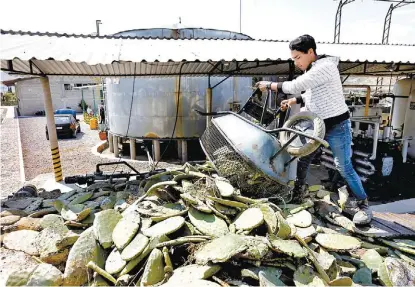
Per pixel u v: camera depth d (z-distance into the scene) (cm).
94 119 1839
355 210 308
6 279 207
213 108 898
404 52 532
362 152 572
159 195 300
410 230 293
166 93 884
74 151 1141
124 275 208
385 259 230
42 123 1972
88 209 281
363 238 277
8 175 791
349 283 201
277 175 283
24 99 2616
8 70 495
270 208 252
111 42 478
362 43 630
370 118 639
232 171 287
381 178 568
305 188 344
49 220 279
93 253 227
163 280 198
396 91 671
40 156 1049
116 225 251
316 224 287
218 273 205
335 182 561
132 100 918
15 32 465
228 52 460
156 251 213
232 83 915
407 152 612
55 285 201
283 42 573
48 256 234
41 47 412
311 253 225
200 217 255
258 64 591
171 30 886
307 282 201
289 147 276
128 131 956
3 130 1650
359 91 1231
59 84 2716
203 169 342
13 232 264
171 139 914
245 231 235
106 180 462
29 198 373
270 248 216
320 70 260
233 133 291
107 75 716
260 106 356
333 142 286
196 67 660
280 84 286
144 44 482
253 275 197
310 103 284
